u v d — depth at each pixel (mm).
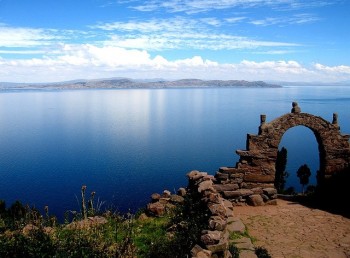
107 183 60812
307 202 19844
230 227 14953
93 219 14805
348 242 14008
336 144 19516
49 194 55594
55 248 11250
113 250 11781
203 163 75938
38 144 110938
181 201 16281
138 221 15250
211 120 170250
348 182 19516
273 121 19312
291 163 74625
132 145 104250
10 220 14836
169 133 127625
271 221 16469
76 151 97375
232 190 19156
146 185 58094
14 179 68000
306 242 13992
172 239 12695
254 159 19203
